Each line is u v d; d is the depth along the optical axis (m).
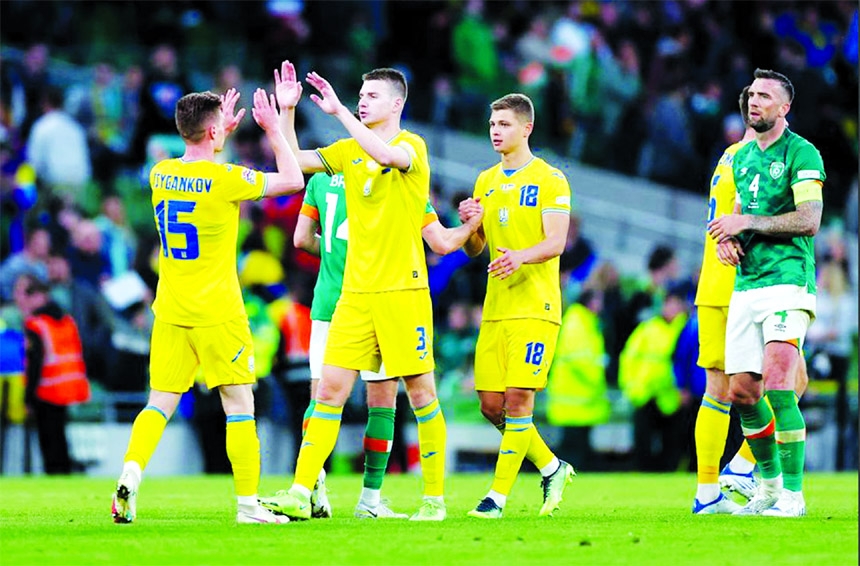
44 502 34.41
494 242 29.78
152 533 24.62
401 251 27.33
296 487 27.33
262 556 21.55
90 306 56.72
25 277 53.09
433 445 28.11
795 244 28.08
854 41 85.88
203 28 78.88
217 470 53.09
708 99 82.75
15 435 53.59
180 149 69.12
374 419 29.25
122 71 76.75
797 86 80.56
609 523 27.11
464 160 82.38
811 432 60.44
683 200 80.94
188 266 26.42
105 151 68.69
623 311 59.56
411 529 25.53
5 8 76.56
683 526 26.16
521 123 29.58
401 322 27.28
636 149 83.00
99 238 60.25
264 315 51.91
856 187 78.25
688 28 87.31
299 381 51.53
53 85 73.56
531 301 29.16
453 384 59.25
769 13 86.31
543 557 21.50
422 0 83.44
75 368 51.34
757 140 28.70
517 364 29.12
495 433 59.00
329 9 80.88
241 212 58.94
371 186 27.20
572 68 84.31
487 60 84.62
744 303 28.36
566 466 30.86
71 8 78.19
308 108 79.19
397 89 27.78
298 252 55.09
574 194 80.94
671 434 54.75
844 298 64.62
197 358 26.97
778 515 28.48
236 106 71.38
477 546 22.73
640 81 86.12
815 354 61.12
